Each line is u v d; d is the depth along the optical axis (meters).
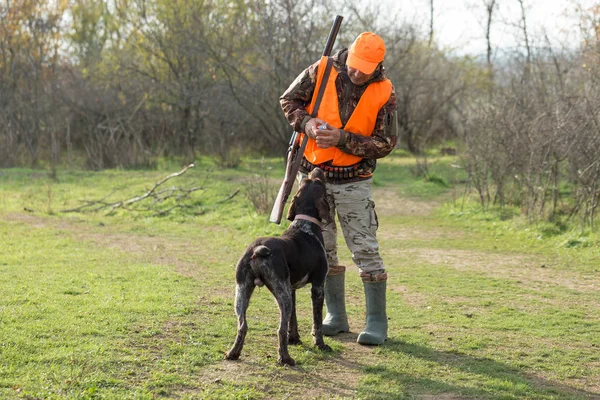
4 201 15.01
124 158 22.16
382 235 12.18
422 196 17.09
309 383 4.73
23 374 4.50
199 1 25.55
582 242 10.55
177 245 10.77
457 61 30.19
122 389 4.37
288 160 5.83
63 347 5.07
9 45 25.31
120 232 11.96
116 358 4.91
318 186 5.52
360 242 5.79
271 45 22.88
